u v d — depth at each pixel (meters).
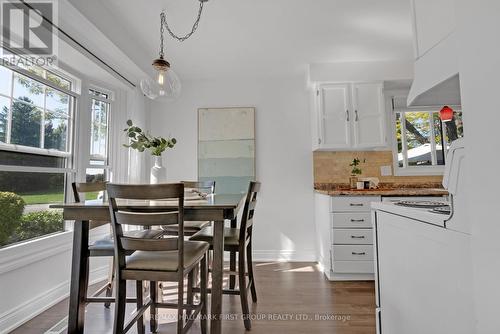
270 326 1.88
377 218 1.45
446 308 0.90
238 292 1.89
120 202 1.68
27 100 2.14
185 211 1.51
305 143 3.60
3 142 1.94
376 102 3.18
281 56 3.08
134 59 2.76
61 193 2.44
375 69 3.20
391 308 1.30
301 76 3.63
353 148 3.28
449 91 1.03
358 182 3.23
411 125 3.53
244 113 3.63
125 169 3.08
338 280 2.77
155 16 2.35
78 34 2.14
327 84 3.22
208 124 3.65
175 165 3.65
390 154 3.50
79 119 2.62
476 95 0.69
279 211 3.54
